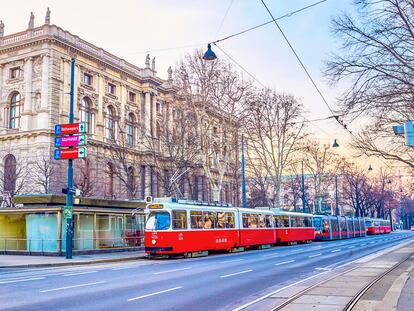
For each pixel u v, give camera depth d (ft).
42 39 171.63
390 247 130.31
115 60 207.82
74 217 99.81
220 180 158.51
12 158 174.81
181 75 150.30
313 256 94.58
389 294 40.55
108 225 108.68
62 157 93.35
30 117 172.04
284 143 176.24
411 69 61.36
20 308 35.78
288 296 41.75
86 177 163.22
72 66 98.53
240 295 42.83
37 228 98.89
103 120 194.39
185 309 35.58
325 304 36.76
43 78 170.91
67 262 80.33
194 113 155.74
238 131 167.73
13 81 179.11
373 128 82.17
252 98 159.74
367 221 287.69
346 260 83.71
